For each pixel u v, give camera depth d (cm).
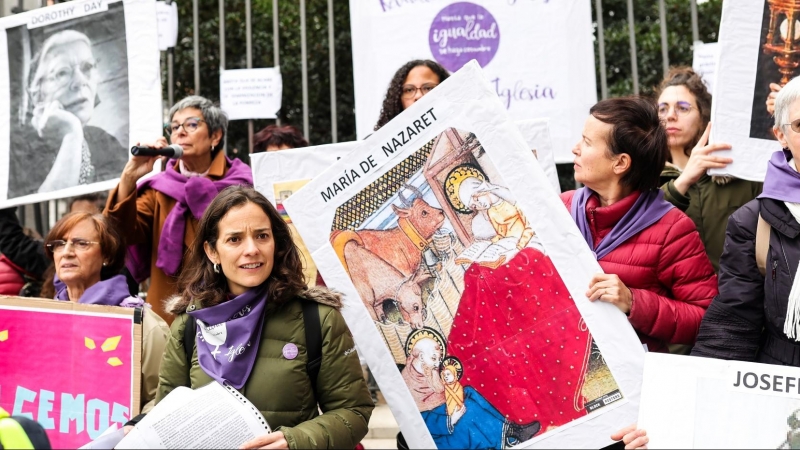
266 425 229
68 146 371
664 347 277
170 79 543
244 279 253
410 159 262
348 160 264
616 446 266
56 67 376
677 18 918
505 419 251
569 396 247
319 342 252
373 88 472
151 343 300
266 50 885
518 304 254
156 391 272
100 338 289
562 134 457
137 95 365
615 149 275
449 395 255
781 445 216
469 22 463
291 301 258
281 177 342
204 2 884
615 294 246
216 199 262
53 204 568
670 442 220
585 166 281
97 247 328
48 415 288
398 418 256
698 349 259
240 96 521
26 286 424
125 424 264
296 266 264
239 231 254
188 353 258
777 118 256
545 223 253
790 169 252
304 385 251
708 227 352
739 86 315
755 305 255
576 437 245
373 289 262
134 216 365
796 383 220
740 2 315
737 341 255
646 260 272
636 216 278
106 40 371
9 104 380
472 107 259
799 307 241
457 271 258
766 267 250
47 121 375
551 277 252
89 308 292
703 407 222
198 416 225
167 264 375
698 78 391
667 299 265
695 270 272
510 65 460
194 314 254
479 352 255
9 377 292
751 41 314
